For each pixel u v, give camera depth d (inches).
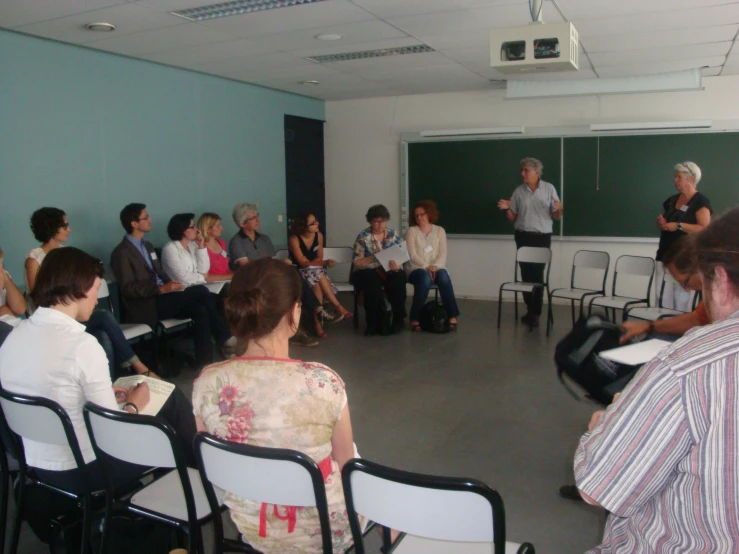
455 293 297.3
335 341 217.0
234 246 221.5
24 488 81.4
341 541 61.2
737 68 225.6
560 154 266.7
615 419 36.1
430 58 207.8
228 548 66.6
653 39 178.9
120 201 198.5
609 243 265.0
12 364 76.8
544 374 175.3
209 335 180.5
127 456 69.0
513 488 109.3
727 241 36.9
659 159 251.0
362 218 312.7
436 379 172.4
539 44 136.8
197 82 228.1
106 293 174.7
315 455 58.4
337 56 204.5
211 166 237.6
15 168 165.3
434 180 290.8
